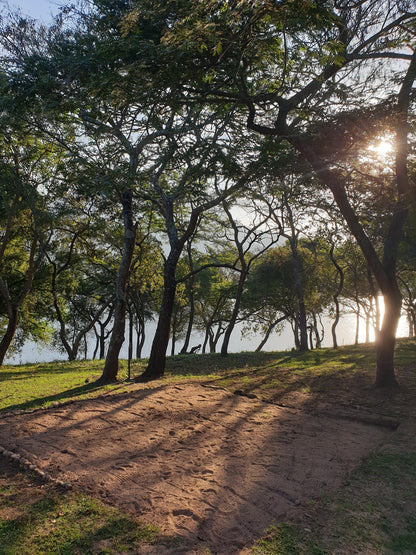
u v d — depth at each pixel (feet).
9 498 16.46
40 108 33.37
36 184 55.88
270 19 22.72
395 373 44.78
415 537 15.01
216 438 23.95
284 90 31.53
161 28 27.96
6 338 70.49
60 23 38.91
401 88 32.76
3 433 23.25
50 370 65.92
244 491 18.03
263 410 29.91
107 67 28.58
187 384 38.09
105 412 27.48
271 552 13.85
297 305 104.06
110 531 14.44
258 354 74.54
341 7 29.48
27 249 83.66
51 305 103.45
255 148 35.47
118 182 32.96
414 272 90.53
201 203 48.75
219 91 30.78
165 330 47.03
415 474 19.90
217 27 23.07
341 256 91.20
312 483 19.06
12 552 13.05
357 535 15.02
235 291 105.19
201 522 15.52
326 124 32.96
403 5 31.45
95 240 76.59
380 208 39.65
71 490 17.11
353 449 23.21
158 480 18.57
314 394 35.45
